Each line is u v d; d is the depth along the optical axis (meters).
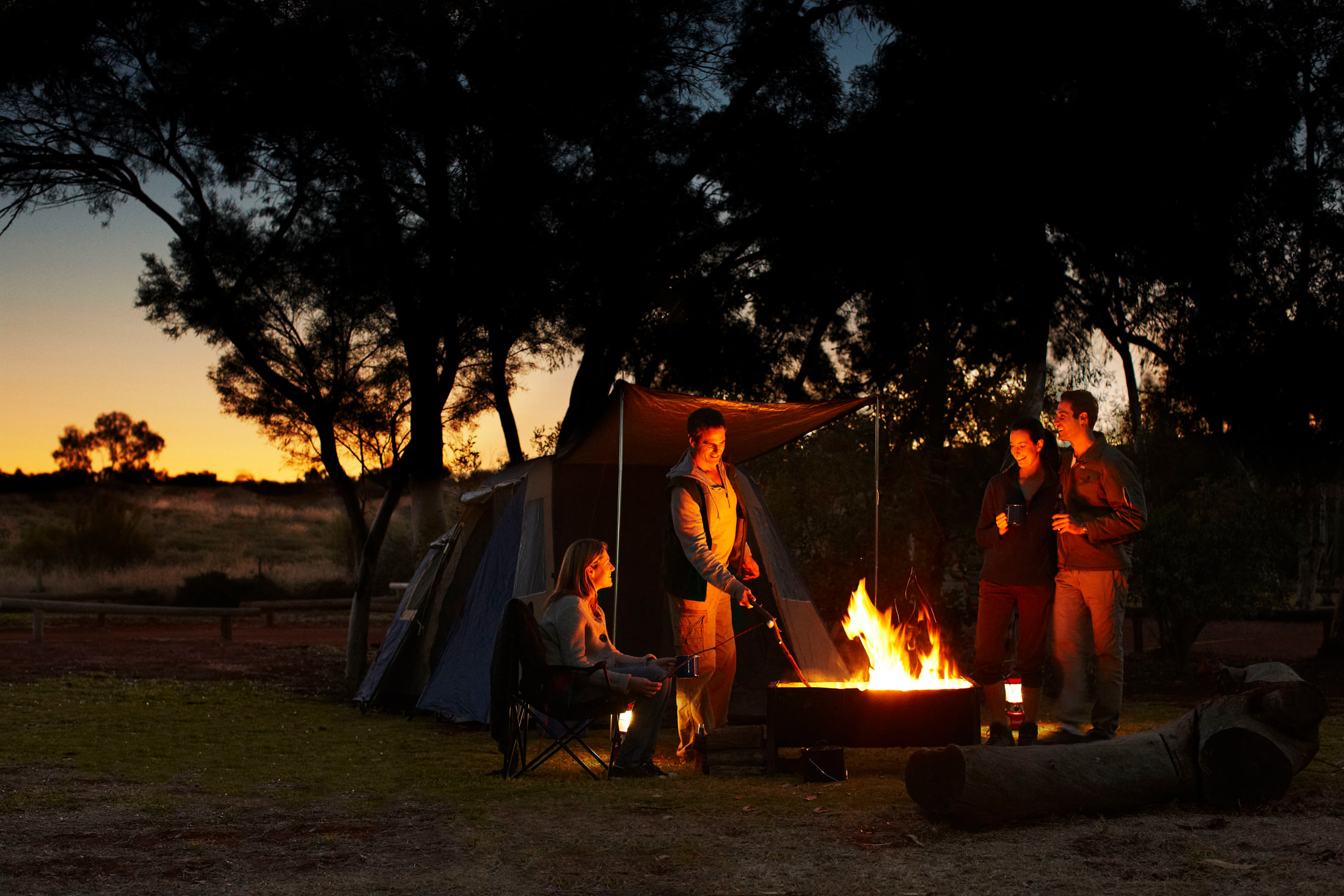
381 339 15.18
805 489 11.45
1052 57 13.51
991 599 6.25
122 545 33.00
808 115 15.49
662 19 14.34
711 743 6.10
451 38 12.94
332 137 12.90
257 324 14.34
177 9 12.29
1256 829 4.18
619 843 4.25
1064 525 5.95
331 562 35.66
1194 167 13.74
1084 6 13.16
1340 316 15.09
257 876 3.80
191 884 3.70
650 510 8.75
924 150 14.38
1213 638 17.38
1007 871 3.69
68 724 7.84
